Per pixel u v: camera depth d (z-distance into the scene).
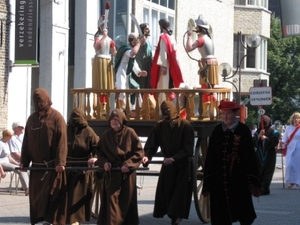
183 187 11.55
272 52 57.84
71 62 25.94
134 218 10.95
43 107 10.73
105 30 13.79
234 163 10.08
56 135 10.72
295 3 13.52
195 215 13.71
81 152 11.32
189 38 13.76
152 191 18.41
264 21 43.03
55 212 10.80
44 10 23.58
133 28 27.44
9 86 21.50
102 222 10.84
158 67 13.62
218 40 36.06
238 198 10.09
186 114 12.63
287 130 20.47
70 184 11.07
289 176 20.17
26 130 10.89
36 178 10.79
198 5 33.38
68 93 26.66
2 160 16.70
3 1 21.05
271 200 16.88
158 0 29.56
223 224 10.12
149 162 11.66
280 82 58.16
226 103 10.12
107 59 13.70
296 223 12.88
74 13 25.62
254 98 24.56
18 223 12.22
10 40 21.39
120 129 10.98
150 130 12.86
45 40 23.62
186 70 32.22
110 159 10.88
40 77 23.72
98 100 13.11
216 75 13.78
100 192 12.72
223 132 10.19
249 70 42.91
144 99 12.93
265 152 18.22
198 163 12.83
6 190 17.81
